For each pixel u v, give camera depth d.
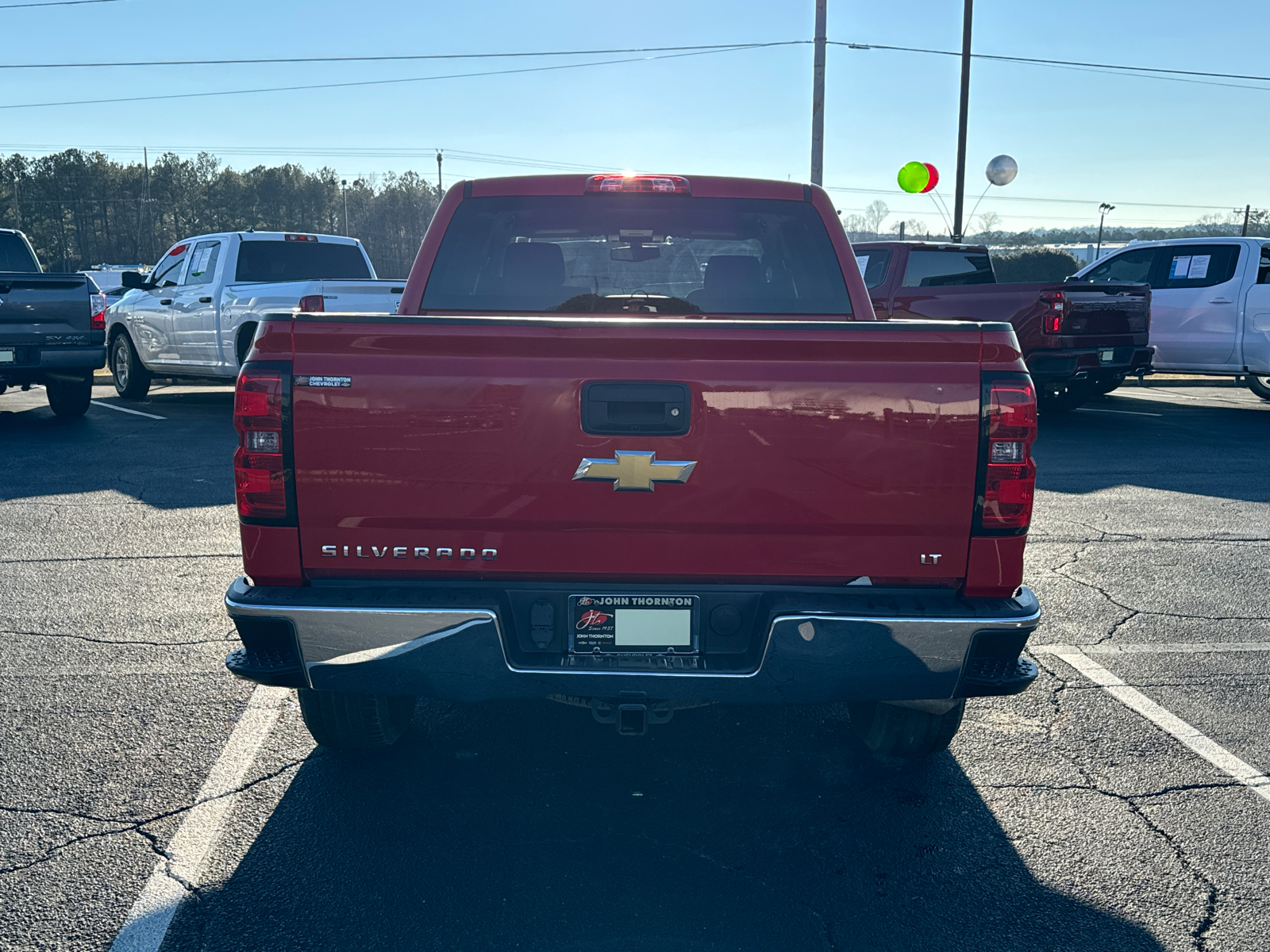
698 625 3.00
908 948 2.72
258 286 12.12
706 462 2.88
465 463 2.88
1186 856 3.18
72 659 4.75
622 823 3.35
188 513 7.70
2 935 2.71
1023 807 3.48
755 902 2.91
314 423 2.88
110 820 3.32
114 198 160.75
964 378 2.87
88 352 11.84
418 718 4.20
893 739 3.71
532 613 3.00
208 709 4.21
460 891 2.95
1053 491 8.85
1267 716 4.26
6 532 7.09
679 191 4.04
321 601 2.89
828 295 4.20
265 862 3.09
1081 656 4.96
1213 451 10.86
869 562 2.93
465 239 4.13
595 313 4.07
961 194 28.27
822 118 23.73
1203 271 13.86
